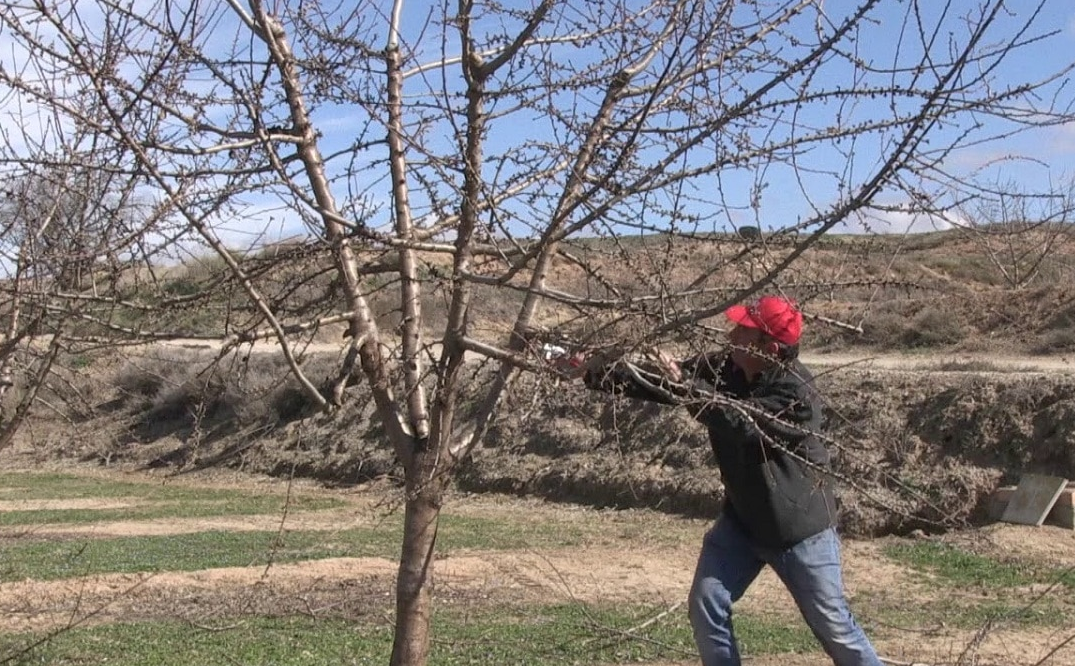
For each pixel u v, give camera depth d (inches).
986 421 671.1
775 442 167.9
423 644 169.9
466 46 162.6
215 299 163.0
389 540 629.6
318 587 454.0
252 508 824.9
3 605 432.1
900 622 411.2
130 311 162.7
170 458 1039.0
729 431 189.3
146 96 148.5
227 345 157.3
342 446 977.5
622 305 149.2
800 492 193.6
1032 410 666.8
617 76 157.5
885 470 190.2
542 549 603.2
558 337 164.2
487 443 895.1
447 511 803.4
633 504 780.6
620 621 389.4
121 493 929.5
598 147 152.2
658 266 150.3
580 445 842.2
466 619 397.4
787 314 184.5
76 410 234.5
